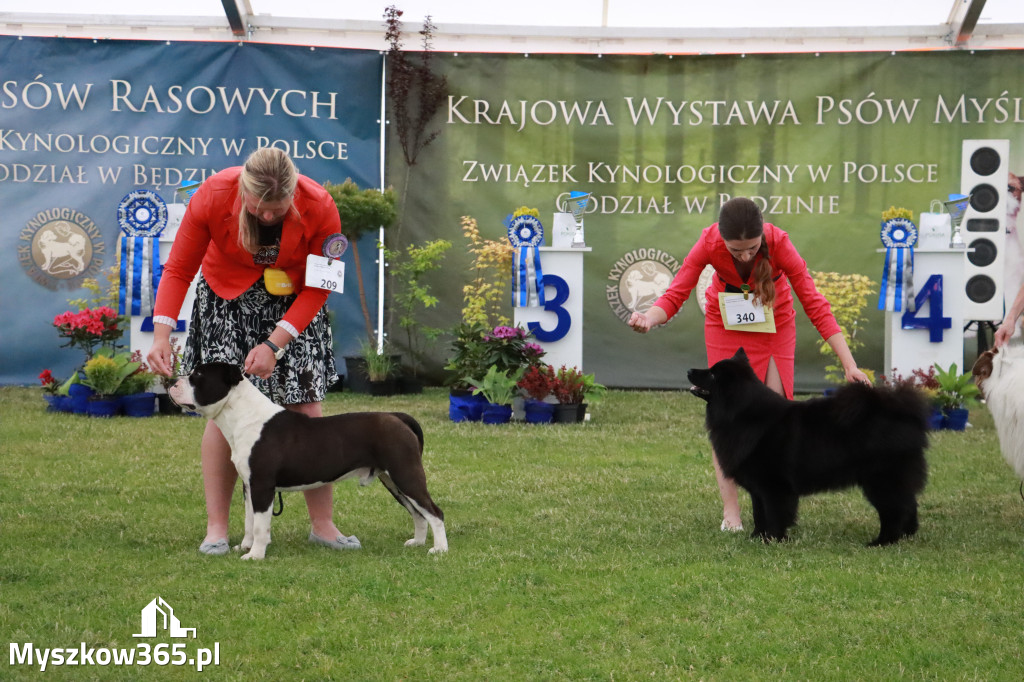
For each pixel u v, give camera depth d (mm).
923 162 12508
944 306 10078
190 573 4242
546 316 10164
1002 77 12344
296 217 4523
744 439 4965
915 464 4879
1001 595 3955
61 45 12211
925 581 4172
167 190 12445
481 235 12797
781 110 12633
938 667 3213
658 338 12812
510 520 5477
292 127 12586
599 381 12828
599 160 12773
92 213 12312
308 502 4902
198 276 5043
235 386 4492
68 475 6523
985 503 6082
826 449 4836
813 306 5477
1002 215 12328
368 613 3707
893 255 10094
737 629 3570
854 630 3547
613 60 12703
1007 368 5730
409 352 12750
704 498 6176
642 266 12820
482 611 3783
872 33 12719
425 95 12641
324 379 4953
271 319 4785
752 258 5367
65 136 12234
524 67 12695
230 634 3480
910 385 5020
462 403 9617
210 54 12414
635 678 3141
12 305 12195
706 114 12711
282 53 12508
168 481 6371
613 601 3906
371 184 12750
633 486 6516
